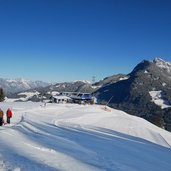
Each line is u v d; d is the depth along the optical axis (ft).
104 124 177.99
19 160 43.34
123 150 73.31
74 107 230.68
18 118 147.23
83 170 42.78
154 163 59.62
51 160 46.62
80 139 85.56
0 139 63.77
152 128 202.80
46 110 201.57
